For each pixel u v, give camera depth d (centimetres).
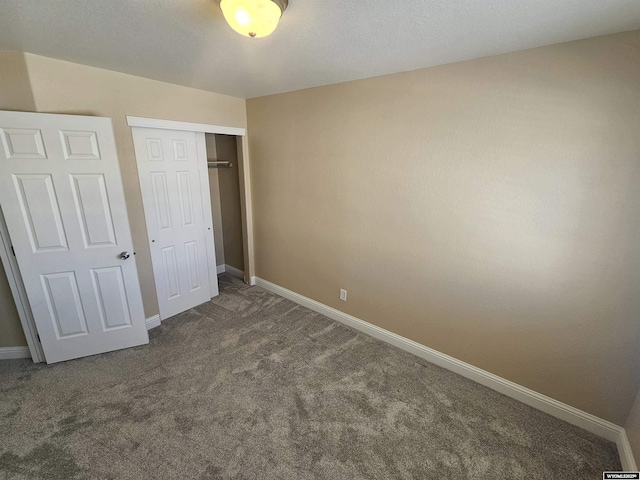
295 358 248
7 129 194
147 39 169
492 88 182
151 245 284
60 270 226
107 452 165
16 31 160
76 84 218
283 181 321
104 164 226
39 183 209
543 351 193
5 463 158
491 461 164
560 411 192
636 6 119
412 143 221
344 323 303
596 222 163
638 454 152
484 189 196
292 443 173
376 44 169
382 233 255
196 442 172
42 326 228
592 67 152
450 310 229
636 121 146
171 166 291
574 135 161
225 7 119
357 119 247
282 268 354
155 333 283
